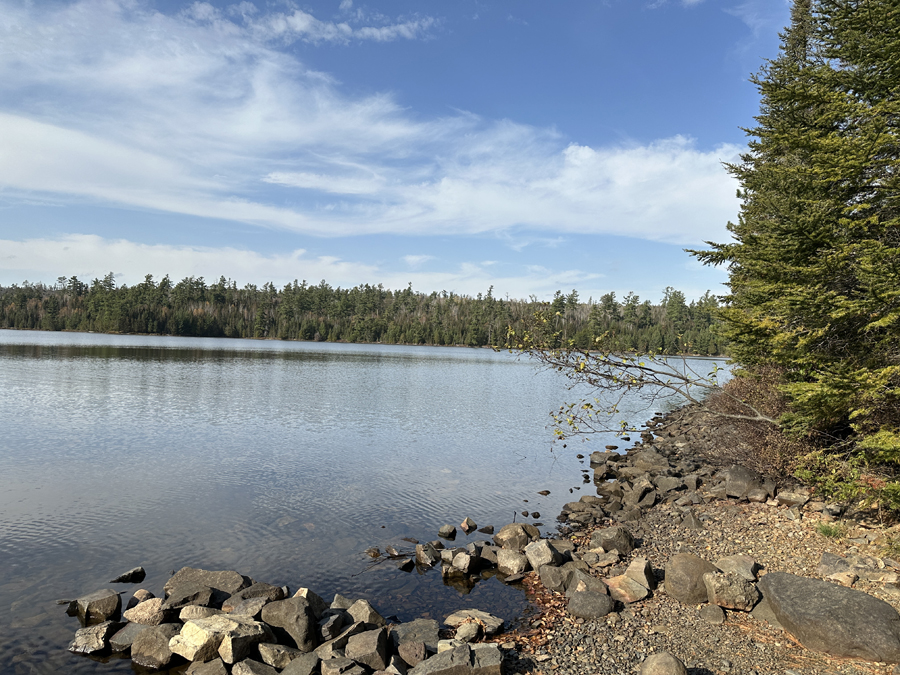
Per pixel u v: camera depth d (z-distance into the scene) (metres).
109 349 83.81
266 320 175.62
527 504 15.70
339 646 7.45
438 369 77.50
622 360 11.38
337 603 8.84
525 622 8.45
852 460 9.40
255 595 8.70
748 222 16.95
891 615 6.57
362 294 194.00
